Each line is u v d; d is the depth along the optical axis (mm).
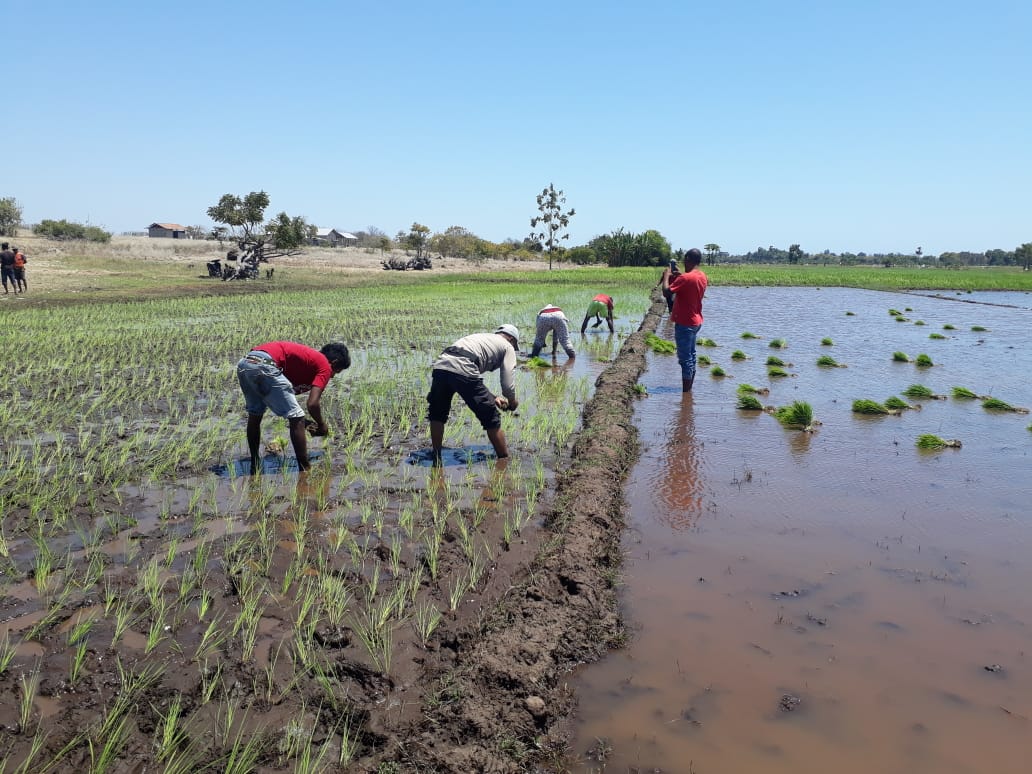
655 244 78875
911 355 15055
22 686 3268
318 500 5734
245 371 6176
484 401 6832
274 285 33812
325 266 51156
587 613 4180
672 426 8672
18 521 5148
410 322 18391
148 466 6441
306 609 3932
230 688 3326
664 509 5934
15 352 12578
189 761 2855
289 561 4652
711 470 6965
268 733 3049
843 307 28703
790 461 7277
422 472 6602
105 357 12344
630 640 3994
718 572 4805
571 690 3557
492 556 4844
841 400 10320
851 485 6547
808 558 5020
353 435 7758
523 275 49031
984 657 3840
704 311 26359
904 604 4387
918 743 3189
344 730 3098
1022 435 8398
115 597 4109
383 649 3680
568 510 5434
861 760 3084
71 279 31734
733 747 3160
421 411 8938
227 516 5363
